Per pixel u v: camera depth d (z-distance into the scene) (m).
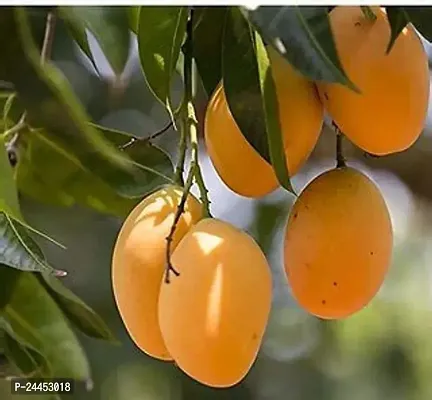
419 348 2.31
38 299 1.25
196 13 1.09
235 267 1.07
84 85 1.75
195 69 1.15
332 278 1.09
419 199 1.89
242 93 1.07
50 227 1.80
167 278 1.08
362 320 2.27
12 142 1.26
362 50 1.08
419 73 1.09
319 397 2.17
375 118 1.08
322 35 1.02
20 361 1.26
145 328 1.09
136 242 1.09
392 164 1.72
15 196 1.17
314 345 2.20
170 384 2.01
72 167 1.26
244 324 1.07
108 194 1.27
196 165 1.10
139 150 1.21
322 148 1.59
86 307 1.24
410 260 2.34
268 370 2.14
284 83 1.08
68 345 1.26
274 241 1.79
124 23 1.13
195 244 1.07
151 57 1.10
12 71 1.36
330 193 1.10
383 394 2.24
